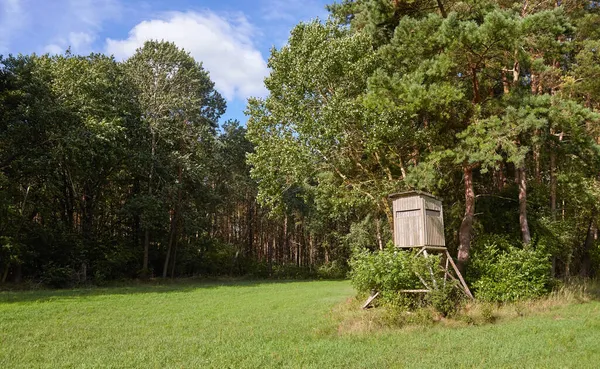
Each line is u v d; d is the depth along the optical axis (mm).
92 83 30469
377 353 9531
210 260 45156
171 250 41812
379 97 18484
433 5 21516
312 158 21562
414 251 16359
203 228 41062
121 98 33938
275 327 13055
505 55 18359
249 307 18000
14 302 18719
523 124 16484
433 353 9469
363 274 15766
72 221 35656
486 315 13734
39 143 28688
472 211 19812
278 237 56906
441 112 18891
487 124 17250
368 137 20594
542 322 13141
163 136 36719
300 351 9758
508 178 27531
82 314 15836
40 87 27938
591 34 21516
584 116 17016
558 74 21344
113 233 40594
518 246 20875
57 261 30969
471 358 8906
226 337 11555
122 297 21859
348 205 22859
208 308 17703
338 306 17359
